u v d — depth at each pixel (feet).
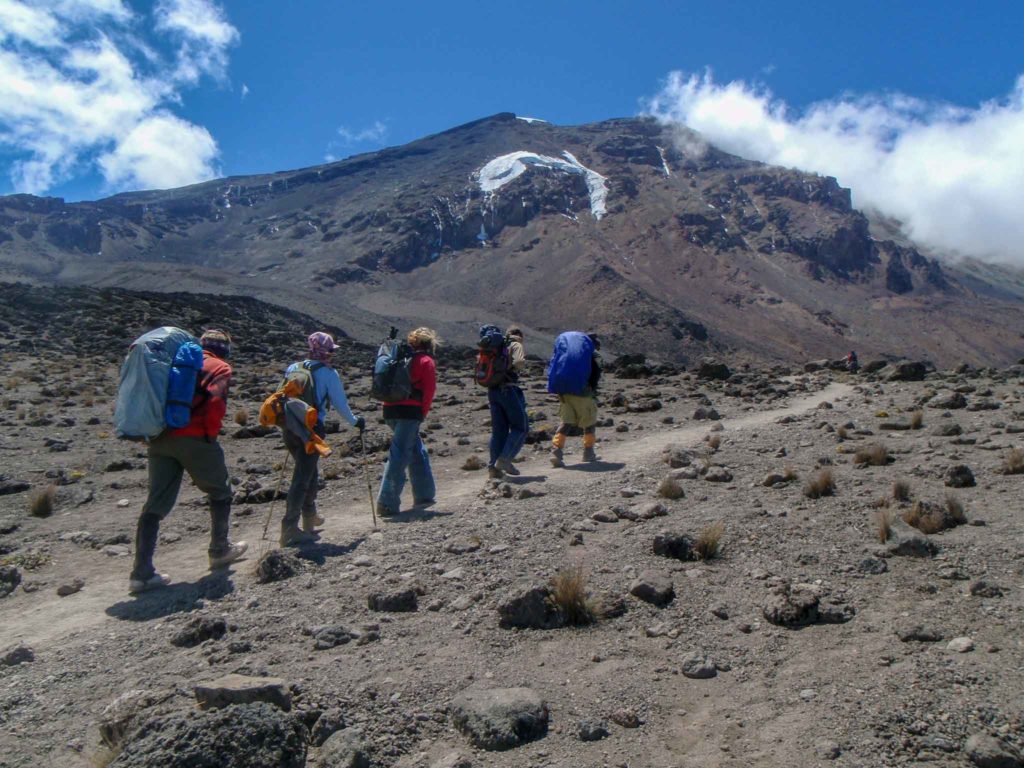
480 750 12.62
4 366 76.84
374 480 35.63
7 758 13.76
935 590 17.30
